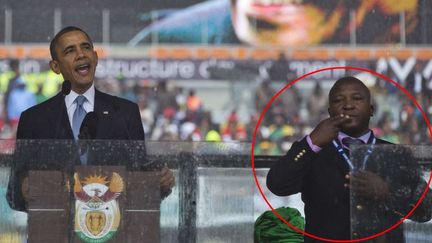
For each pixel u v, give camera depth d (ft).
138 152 36.14
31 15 163.94
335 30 176.76
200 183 36.55
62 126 40.91
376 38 164.96
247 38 184.24
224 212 36.65
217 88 184.75
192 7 181.06
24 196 35.73
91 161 35.91
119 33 173.58
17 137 41.32
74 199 35.76
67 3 164.66
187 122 182.29
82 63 41.91
